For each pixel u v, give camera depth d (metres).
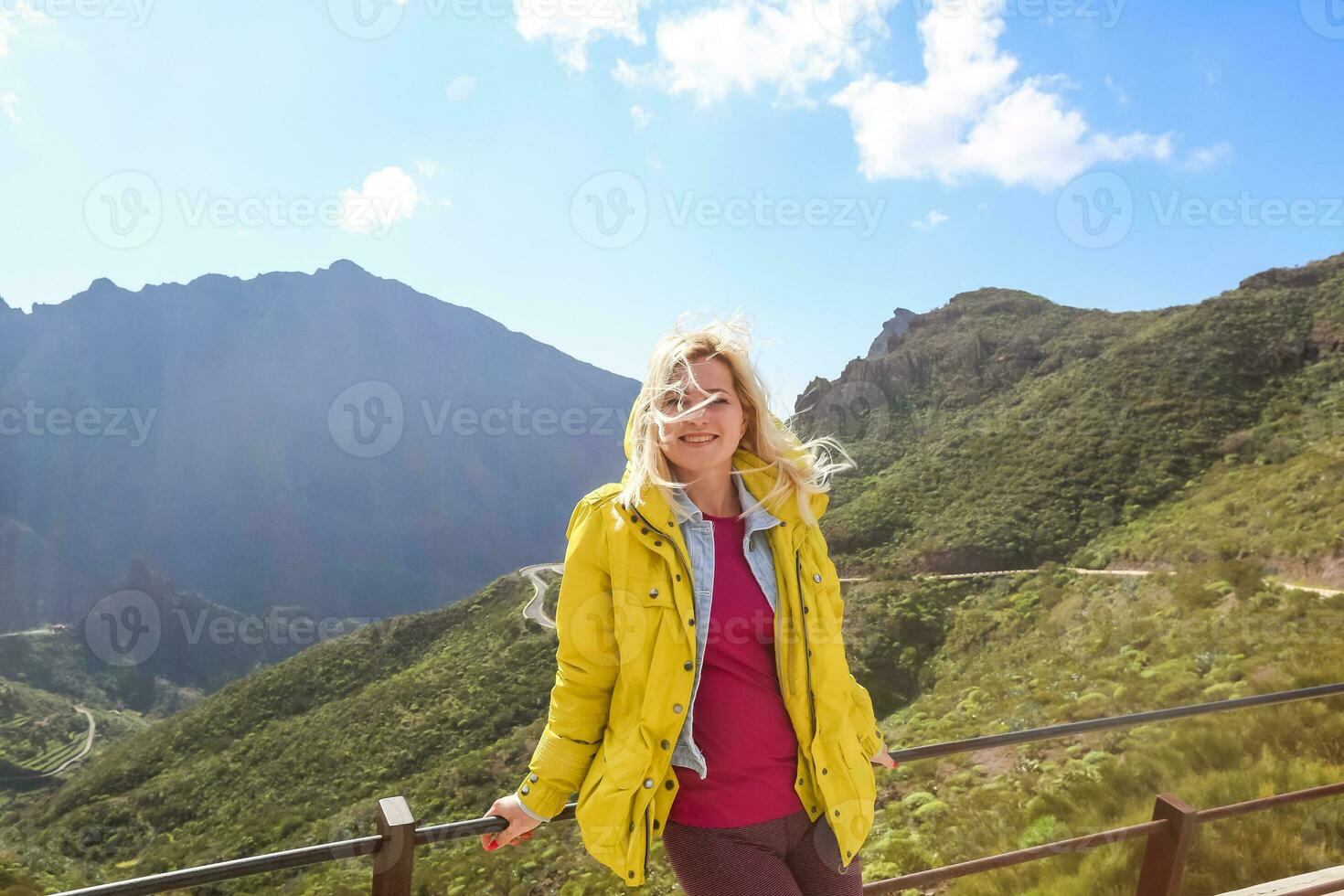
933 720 21.47
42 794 56.41
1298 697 2.34
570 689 1.42
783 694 1.42
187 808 38.19
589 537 1.42
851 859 1.43
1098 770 8.38
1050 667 21.80
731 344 1.50
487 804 25.11
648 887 8.48
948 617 31.53
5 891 32.22
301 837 29.67
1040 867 5.52
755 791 1.38
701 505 1.52
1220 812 2.23
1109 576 30.77
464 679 39.22
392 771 31.89
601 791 1.33
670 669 1.36
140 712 94.38
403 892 1.42
